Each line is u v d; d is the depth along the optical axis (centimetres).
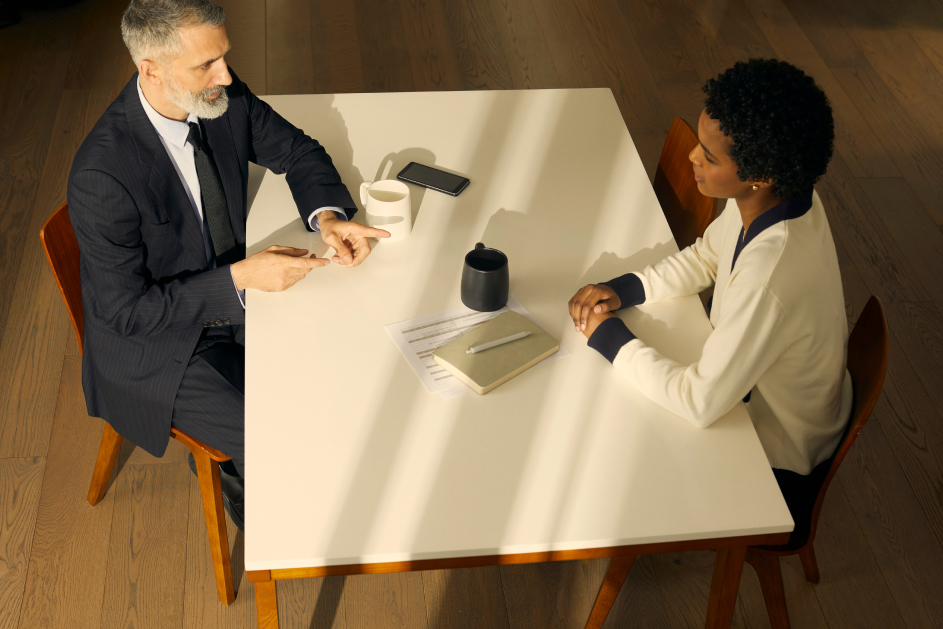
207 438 172
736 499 123
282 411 132
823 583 199
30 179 292
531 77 356
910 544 207
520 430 131
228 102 177
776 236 134
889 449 227
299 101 203
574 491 123
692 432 132
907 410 237
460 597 193
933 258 285
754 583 198
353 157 186
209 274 159
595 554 121
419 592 194
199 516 206
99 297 163
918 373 246
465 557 117
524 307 153
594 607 179
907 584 199
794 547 151
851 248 287
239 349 185
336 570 117
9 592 189
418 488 122
